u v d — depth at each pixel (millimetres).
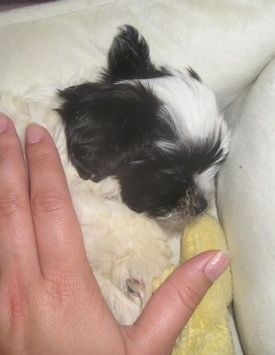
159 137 249
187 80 264
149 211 264
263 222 247
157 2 281
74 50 284
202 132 255
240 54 278
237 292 264
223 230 277
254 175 255
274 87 260
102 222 260
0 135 225
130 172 252
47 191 208
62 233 202
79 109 250
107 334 195
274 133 253
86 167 248
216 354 245
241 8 274
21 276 195
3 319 191
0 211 204
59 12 286
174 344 221
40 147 222
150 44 281
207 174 264
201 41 277
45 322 189
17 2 313
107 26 283
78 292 196
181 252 274
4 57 283
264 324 247
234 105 300
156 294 211
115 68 271
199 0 277
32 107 270
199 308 247
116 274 265
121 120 243
